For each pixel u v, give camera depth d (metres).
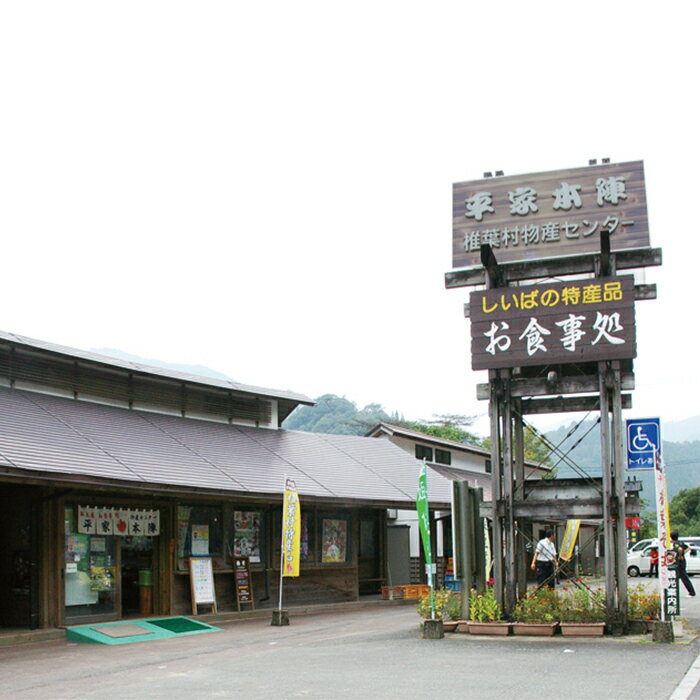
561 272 13.41
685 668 9.30
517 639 12.03
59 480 13.29
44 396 17.59
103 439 16.39
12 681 9.88
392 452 25.89
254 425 22.75
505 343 13.08
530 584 28.22
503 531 13.20
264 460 19.84
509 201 13.88
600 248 13.20
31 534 14.53
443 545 27.41
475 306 13.31
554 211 13.62
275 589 19.30
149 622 15.23
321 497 18.52
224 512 18.23
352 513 21.55
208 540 17.88
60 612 14.56
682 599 20.09
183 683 9.24
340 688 8.52
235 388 22.05
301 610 18.98
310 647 12.27
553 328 12.89
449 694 8.02
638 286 13.02
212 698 8.20
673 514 63.09
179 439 18.69
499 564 13.00
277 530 19.47
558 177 13.74
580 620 12.44
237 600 17.83
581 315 12.80
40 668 10.89
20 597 14.71
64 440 15.30
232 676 9.62
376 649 11.61
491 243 13.78
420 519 13.12
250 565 18.64
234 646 12.84
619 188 13.41
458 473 33.00
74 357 18.27
